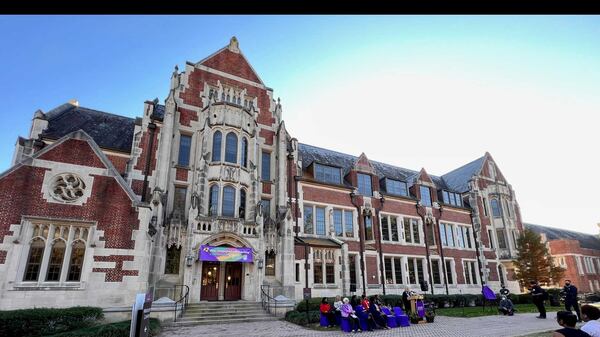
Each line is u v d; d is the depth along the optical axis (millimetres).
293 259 20938
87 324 12727
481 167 37781
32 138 18312
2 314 11312
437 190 34625
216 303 17703
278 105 25984
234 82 24625
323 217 25719
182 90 22344
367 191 28922
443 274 30266
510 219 36250
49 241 13758
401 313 16094
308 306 16703
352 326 13992
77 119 21922
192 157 21297
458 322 16812
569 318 5941
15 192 13602
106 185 15344
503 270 34250
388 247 27828
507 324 15766
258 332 13766
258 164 23391
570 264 47312
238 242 19562
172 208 19781
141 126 20500
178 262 18531
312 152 30500
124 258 14773
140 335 7668
